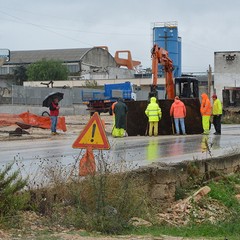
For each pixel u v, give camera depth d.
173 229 9.33
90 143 10.96
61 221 8.71
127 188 9.50
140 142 23.66
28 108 53.84
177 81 36.25
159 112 28.73
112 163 12.30
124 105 27.95
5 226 8.09
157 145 21.83
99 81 100.31
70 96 64.81
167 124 29.67
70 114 64.06
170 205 11.69
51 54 126.62
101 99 60.25
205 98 28.94
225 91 53.91
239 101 53.38
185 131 29.69
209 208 11.94
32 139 26.80
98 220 8.65
